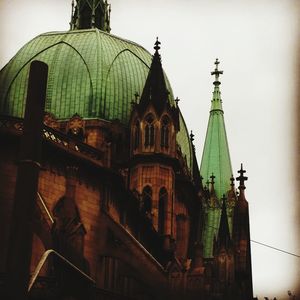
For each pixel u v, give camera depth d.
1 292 26.61
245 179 76.56
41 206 42.25
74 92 73.75
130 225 57.34
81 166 48.44
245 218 74.19
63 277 37.00
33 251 42.34
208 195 83.88
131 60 78.31
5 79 75.38
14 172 43.94
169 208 65.88
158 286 49.75
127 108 74.25
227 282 58.97
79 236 42.66
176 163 67.62
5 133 44.03
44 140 45.81
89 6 87.88
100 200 49.78
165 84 70.38
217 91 95.88
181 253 72.00
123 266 49.47
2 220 42.84
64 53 76.81
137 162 66.50
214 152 90.38
